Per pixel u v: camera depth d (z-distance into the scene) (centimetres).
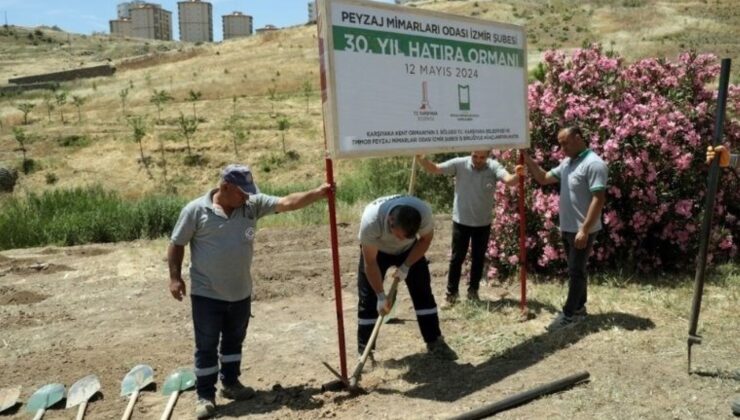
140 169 2969
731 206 844
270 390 507
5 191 2764
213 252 457
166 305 779
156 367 571
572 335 568
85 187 2709
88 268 999
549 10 8581
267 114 3638
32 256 1129
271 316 718
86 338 664
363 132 476
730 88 848
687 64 838
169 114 3694
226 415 462
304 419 446
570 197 573
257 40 7688
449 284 694
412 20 511
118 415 479
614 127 761
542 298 696
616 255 780
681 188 778
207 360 464
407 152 507
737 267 777
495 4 9094
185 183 2888
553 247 768
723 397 438
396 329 637
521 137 618
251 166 2956
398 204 486
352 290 822
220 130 3288
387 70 492
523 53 618
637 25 7088
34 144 3195
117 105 4109
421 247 504
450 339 589
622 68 842
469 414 424
